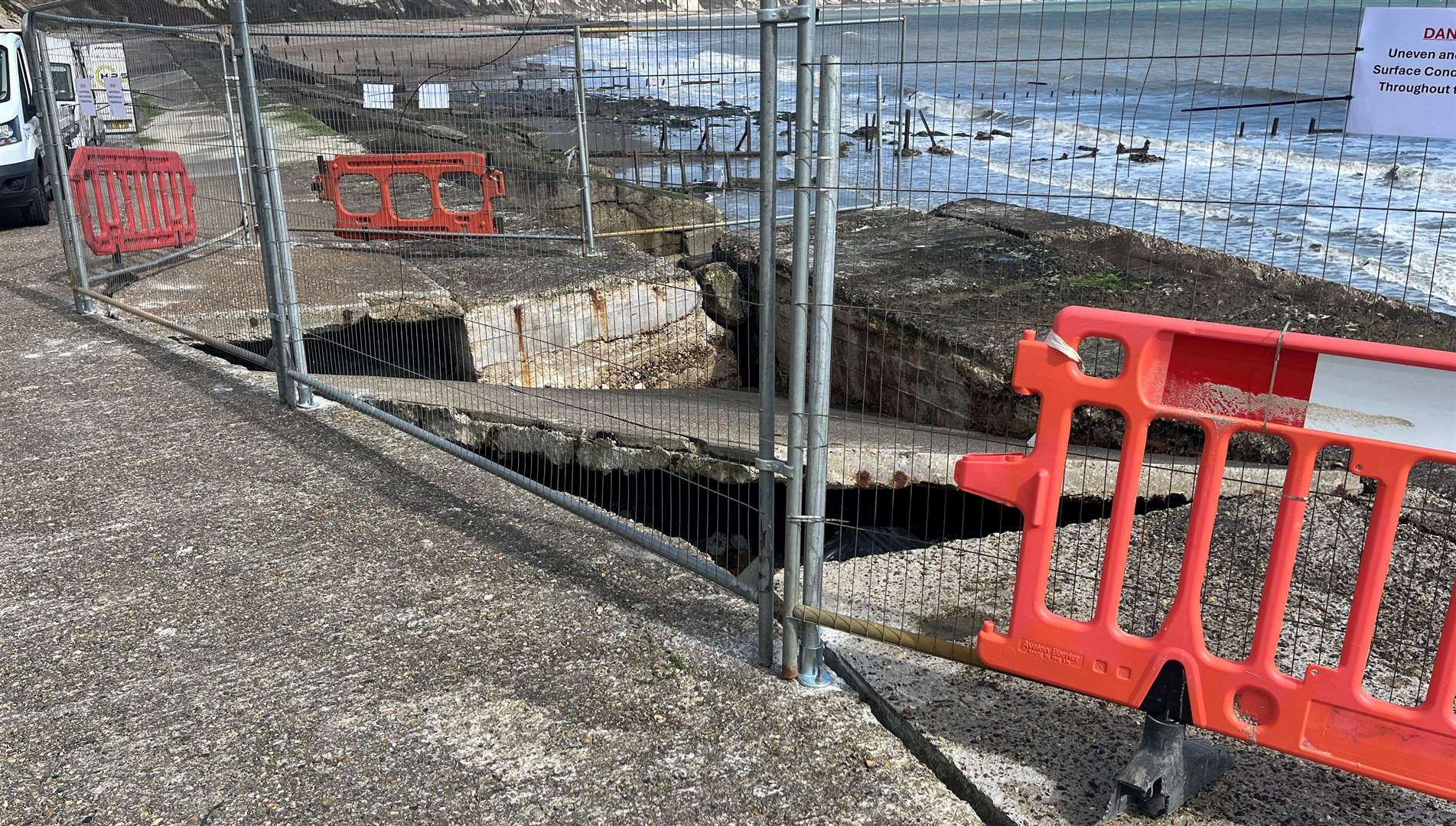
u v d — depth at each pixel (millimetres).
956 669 3066
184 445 5051
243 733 2861
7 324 7387
